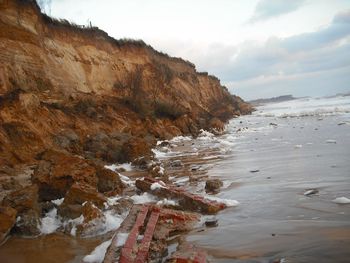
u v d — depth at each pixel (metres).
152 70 39.38
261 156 14.82
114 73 33.34
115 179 10.20
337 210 6.65
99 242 6.46
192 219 6.99
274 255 4.91
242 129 31.86
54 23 28.14
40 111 18.77
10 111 16.11
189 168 13.71
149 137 23.72
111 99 30.14
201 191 9.58
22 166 13.58
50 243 6.57
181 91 49.28
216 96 70.44
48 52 24.97
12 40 21.14
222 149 18.72
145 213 7.07
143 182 9.83
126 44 37.88
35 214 7.39
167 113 32.88
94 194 7.91
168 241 6.07
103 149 17.03
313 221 6.18
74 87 25.95
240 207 7.64
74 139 17.45
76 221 7.18
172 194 8.72
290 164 12.05
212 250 5.37
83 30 31.50
